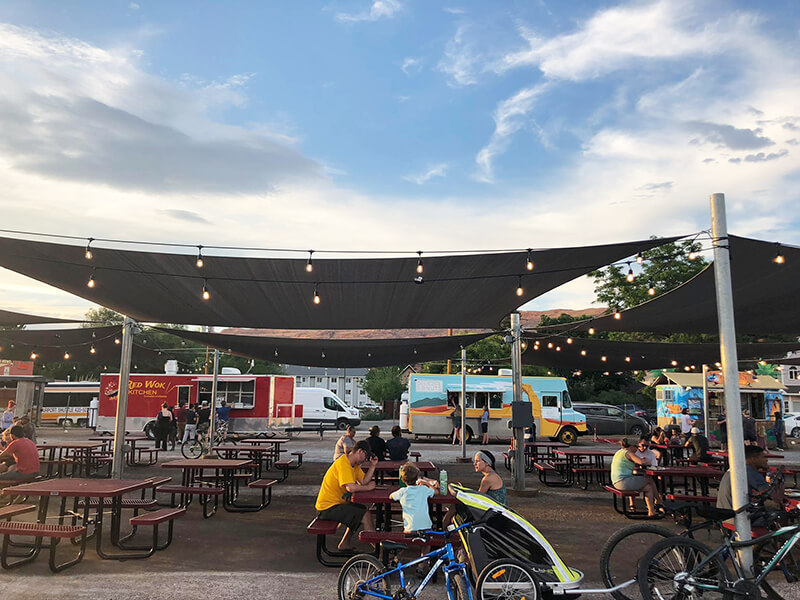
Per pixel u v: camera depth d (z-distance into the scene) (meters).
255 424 25.59
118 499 7.49
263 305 11.88
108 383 26.00
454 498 6.59
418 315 12.61
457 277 9.97
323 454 19.86
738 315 11.68
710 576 4.94
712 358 19.17
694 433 14.05
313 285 10.58
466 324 13.49
